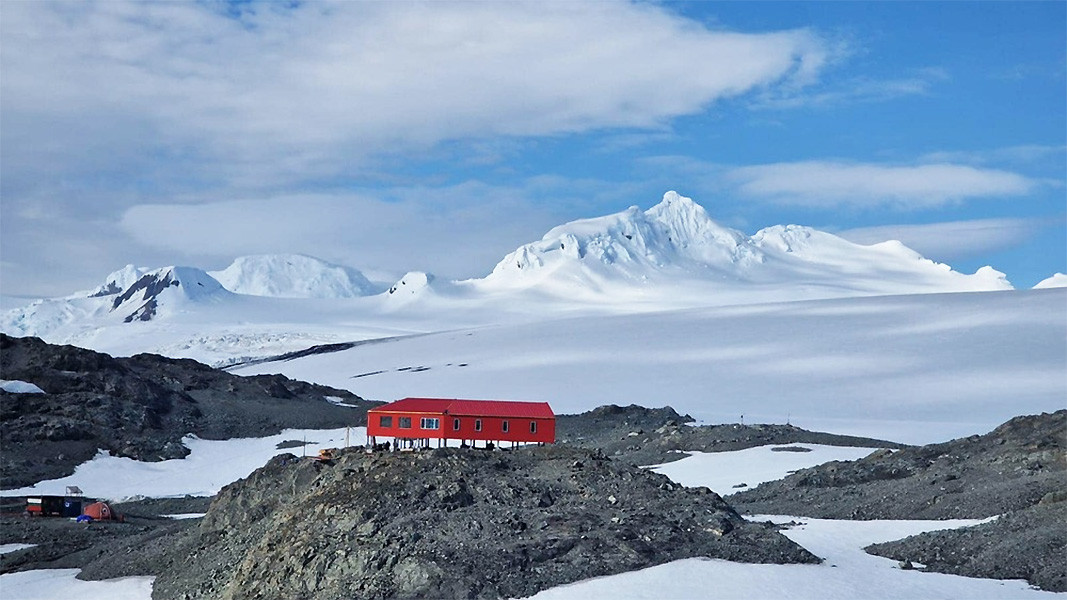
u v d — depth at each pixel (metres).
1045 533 62.62
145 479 132.88
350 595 55.91
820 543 68.75
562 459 71.19
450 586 55.25
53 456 137.62
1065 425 96.25
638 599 52.81
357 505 63.38
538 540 59.47
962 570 60.50
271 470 76.94
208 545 73.31
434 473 66.31
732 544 61.84
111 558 78.88
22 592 73.75
